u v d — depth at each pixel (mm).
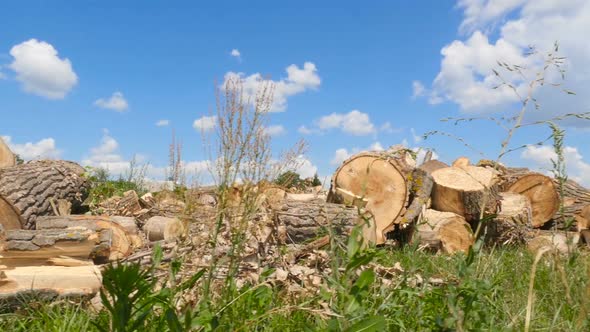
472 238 2143
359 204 2312
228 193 2715
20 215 6836
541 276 4367
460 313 2004
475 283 2086
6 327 3303
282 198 6527
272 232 4996
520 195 9766
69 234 4227
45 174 7805
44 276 3809
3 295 3627
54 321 3215
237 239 2734
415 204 8688
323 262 4602
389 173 8523
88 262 4246
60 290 3752
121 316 1653
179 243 3133
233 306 2799
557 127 2180
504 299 3541
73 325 3111
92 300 3812
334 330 2117
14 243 4094
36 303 3604
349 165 8641
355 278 3443
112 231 5570
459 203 9164
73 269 3967
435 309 2918
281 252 4840
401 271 4039
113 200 8742
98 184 10172
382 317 2014
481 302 2252
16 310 3686
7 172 7418
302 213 6043
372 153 8688
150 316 2473
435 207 9555
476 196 8914
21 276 3773
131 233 6539
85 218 6070
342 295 2170
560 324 2920
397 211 8453
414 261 3189
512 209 9031
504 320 2998
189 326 1911
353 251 2166
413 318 2883
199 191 3076
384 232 8469
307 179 8070
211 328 2162
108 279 1642
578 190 10750
